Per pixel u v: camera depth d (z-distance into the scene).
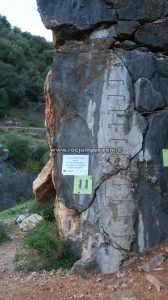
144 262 4.57
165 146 4.91
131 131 4.86
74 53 5.07
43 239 5.22
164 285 4.06
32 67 46.59
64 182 4.97
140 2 5.13
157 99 4.95
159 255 4.56
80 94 4.99
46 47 54.97
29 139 27.23
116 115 4.89
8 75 41.97
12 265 5.21
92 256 4.73
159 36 5.16
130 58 4.98
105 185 4.82
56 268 4.91
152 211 4.79
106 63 4.97
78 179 4.90
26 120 39.47
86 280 4.47
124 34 5.09
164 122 4.93
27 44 50.31
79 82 5.01
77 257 4.99
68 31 5.18
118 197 4.78
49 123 5.24
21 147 23.12
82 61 5.02
